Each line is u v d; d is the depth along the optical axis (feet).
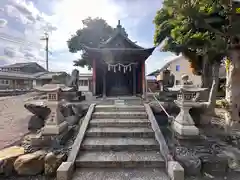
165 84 29.86
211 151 12.81
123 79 33.24
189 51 25.80
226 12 13.87
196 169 11.32
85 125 15.93
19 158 11.27
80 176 10.77
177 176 10.00
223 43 14.71
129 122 16.52
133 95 30.63
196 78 53.88
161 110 19.45
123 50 27.45
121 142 13.88
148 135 15.05
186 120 14.46
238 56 15.11
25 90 53.93
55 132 13.76
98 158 12.16
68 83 25.12
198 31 16.52
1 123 18.70
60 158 11.52
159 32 28.30
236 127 15.52
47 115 17.11
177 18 17.02
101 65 29.99
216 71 18.22
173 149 13.00
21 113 22.74
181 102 14.92
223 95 37.88
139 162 11.85
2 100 30.37
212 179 11.07
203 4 14.20
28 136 14.64
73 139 14.75
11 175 11.09
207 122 17.88
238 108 15.72
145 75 29.71
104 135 15.08
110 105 20.43
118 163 11.84
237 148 13.34
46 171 11.18
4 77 61.41
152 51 28.19
